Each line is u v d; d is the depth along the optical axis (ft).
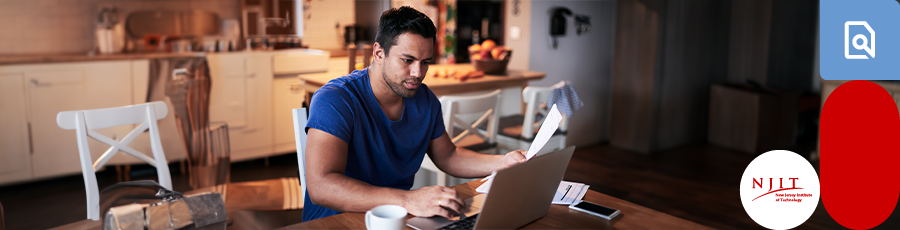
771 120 16.08
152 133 6.86
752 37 16.84
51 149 11.71
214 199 3.78
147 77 12.43
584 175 13.44
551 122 4.40
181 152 12.86
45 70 11.37
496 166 5.07
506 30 15.17
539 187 3.86
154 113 6.87
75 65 11.68
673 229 3.95
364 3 17.30
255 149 13.97
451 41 16.02
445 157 5.44
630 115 16.16
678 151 16.06
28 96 11.28
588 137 16.88
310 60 14.51
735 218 10.52
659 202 11.46
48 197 10.97
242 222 6.54
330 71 15.19
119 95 12.25
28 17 12.80
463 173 5.30
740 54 17.24
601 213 4.19
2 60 10.96
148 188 4.47
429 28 4.42
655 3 15.06
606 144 16.98
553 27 15.30
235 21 15.49
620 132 16.52
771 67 16.75
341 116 4.52
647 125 15.74
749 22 16.88
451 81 10.43
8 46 12.63
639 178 13.26
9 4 12.52
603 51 16.92
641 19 15.49
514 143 10.27
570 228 3.92
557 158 3.91
